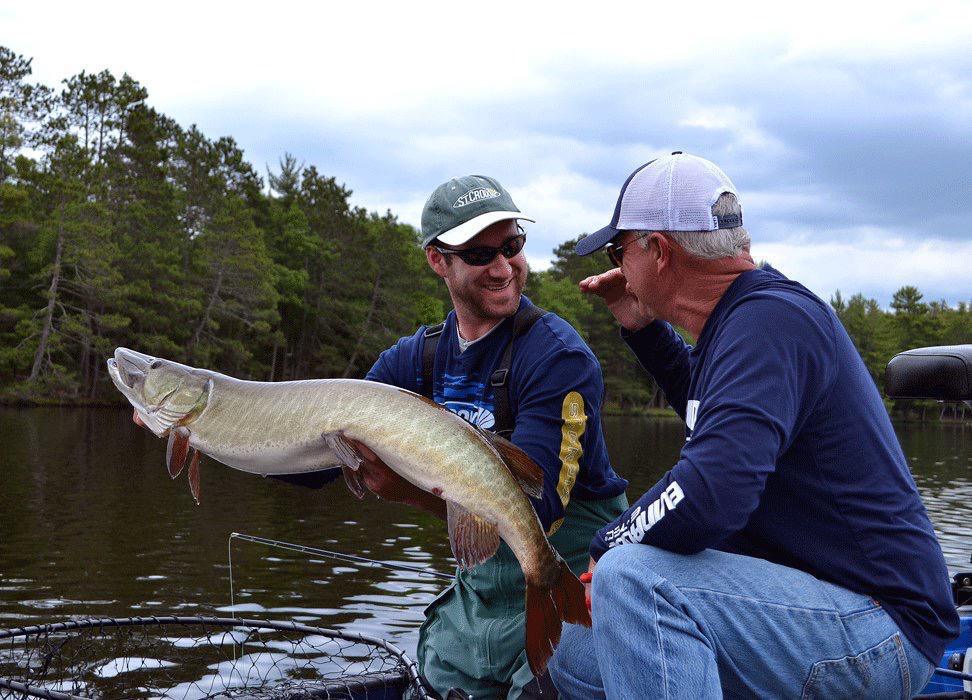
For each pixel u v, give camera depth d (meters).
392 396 2.71
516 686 3.23
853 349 2.55
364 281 75.06
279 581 10.02
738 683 2.40
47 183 59.16
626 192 2.79
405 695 3.19
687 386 3.44
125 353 3.03
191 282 62.34
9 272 54.12
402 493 2.91
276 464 2.84
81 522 14.03
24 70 60.88
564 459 3.18
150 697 5.22
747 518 2.32
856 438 2.43
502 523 2.62
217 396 2.88
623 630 2.34
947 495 22.25
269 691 3.33
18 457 24.62
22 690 2.60
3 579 9.84
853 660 2.35
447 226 3.36
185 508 15.86
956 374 3.13
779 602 2.36
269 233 74.62
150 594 9.25
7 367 55.97
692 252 2.64
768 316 2.41
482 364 3.45
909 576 2.41
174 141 71.88
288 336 74.88
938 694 2.89
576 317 102.38
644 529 2.38
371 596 9.38
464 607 3.49
